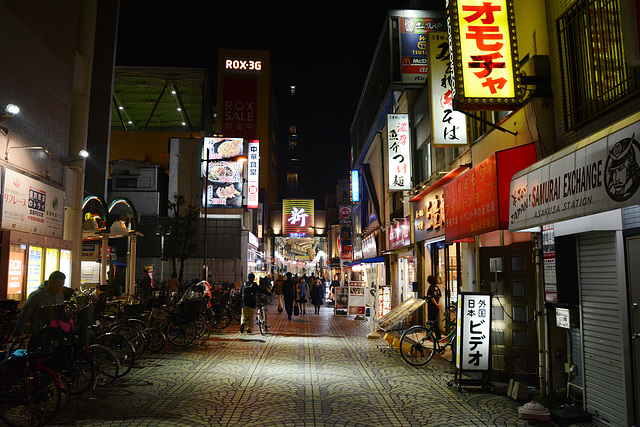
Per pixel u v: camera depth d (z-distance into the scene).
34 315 6.68
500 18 8.48
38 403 5.75
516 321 8.19
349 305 21.22
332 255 55.38
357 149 33.31
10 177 13.30
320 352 11.71
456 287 13.70
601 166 4.90
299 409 6.54
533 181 6.50
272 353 11.45
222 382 8.16
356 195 32.09
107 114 27.83
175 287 20.92
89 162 27.23
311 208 69.50
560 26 7.85
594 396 6.30
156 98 59.53
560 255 6.90
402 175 17.56
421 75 20.73
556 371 7.24
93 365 7.10
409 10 21.27
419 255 17.33
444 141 12.02
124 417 6.05
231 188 41.09
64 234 18.98
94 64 27.91
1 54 13.20
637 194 4.32
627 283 5.73
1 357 5.98
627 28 4.05
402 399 7.20
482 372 7.90
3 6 13.27
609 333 6.00
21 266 13.77
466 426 5.90
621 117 6.18
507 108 8.49
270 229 68.50
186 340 12.24
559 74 7.81
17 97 14.09
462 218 10.77
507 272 8.35
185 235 33.47
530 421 6.11
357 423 5.95
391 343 11.95
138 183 41.81
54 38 16.55
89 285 24.36
